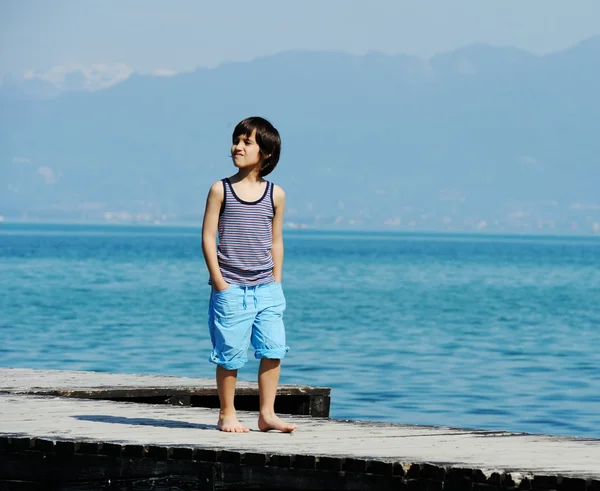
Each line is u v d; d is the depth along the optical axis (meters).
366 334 34.56
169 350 28.88
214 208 9.29
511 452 8.30
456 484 7.41
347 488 7.75
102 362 26.12
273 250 9.50
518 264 105.62
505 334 35.44
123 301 47.88
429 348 30.53
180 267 84.44
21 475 8.86
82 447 8.53
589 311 46.28
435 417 18.70
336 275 78.56
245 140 9.27
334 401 20.25
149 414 10.61
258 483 8.02
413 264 101.62
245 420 10.30
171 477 8.27
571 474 7.20
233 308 9.25
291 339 32.75
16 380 14.68
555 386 22.73
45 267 81.94
